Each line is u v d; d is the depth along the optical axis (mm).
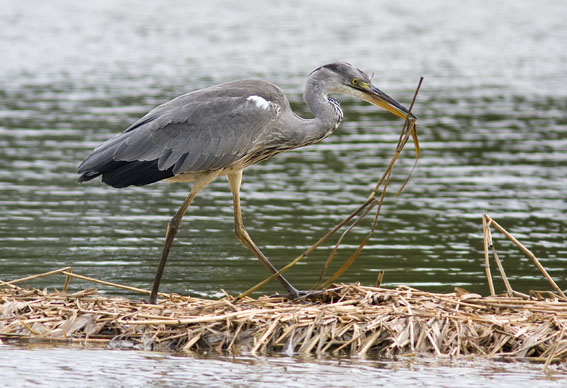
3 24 47344
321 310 10188
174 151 11016
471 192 19266
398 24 49562
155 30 46656
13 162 21266
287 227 16312
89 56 38719
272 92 11500
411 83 32781
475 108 28828
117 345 9984
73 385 8672
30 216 16844
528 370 9320
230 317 10070
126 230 16016
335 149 23672
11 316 10406
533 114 28125
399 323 10031
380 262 14039
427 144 24016
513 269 13656
